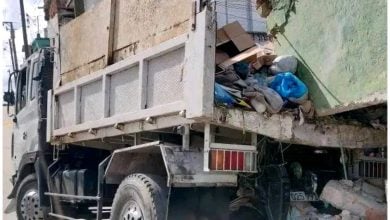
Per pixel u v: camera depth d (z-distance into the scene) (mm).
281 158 4395
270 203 4219
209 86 3713
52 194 6430
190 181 4008
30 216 6797
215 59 4078
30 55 7668
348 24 3900
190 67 3869
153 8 4523
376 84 3633
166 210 4074
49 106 6535
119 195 4535
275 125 3945
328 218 4094
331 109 4000
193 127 4086
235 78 4145
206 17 3762
